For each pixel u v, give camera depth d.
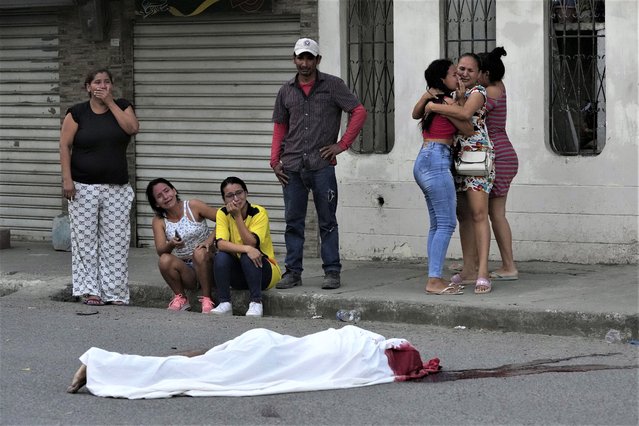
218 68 12.46
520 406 6.69
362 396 6.93
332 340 7.25
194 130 12.65
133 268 11.59
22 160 13.60
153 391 6.93
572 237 11.02
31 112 13.49
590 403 6.74
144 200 12.96
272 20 12.15
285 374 7.11
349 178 11.80
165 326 9.20
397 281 10.48
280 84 12.20
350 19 11.84
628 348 8.27
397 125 11.55
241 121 12.43
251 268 9.62
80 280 10.20
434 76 9.61
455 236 11.52
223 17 12.34
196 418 6.52
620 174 10.79
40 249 13.08
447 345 8.41
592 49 10.98
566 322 8.78
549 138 11.15
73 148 10.09
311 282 10.51
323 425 6.38
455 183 9.77
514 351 8.18
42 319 9.51
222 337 8.79
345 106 10.05
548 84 11.09
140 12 12.57
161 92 12.74
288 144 10.16
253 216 9.87
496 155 9.94
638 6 10.59
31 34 13.36
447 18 11.48
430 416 6.52
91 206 10.06
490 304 9.13
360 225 11.82
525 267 10.88
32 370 7.71
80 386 7.10
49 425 6.43
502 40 11.11
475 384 7.21
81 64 13.09
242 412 6.62
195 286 10.26
